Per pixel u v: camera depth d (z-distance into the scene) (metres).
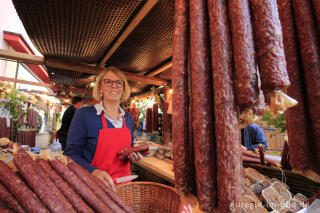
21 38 6.82
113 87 1.93
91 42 2.54
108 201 0.89
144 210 1.55
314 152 0.66
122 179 1.69
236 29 0.54
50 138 10.90
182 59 0.62
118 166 1.81
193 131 0.59
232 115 0.53
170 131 3.54
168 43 2.51
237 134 0.54
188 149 0.62
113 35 2.34
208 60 0.59
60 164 0.88
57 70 3.90
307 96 0.66
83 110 1.85
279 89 0.52
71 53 2.90
